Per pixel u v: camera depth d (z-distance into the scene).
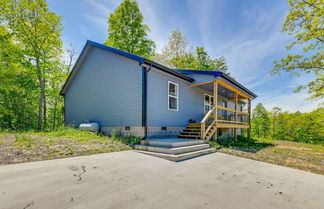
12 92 13.28
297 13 9.37
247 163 4.62
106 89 8.90
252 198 2.35
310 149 8.58
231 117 15.27
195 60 22.78
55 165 3.51
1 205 1.87
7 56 11.49
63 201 2.03
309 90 10.77
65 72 16.97
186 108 9.61
